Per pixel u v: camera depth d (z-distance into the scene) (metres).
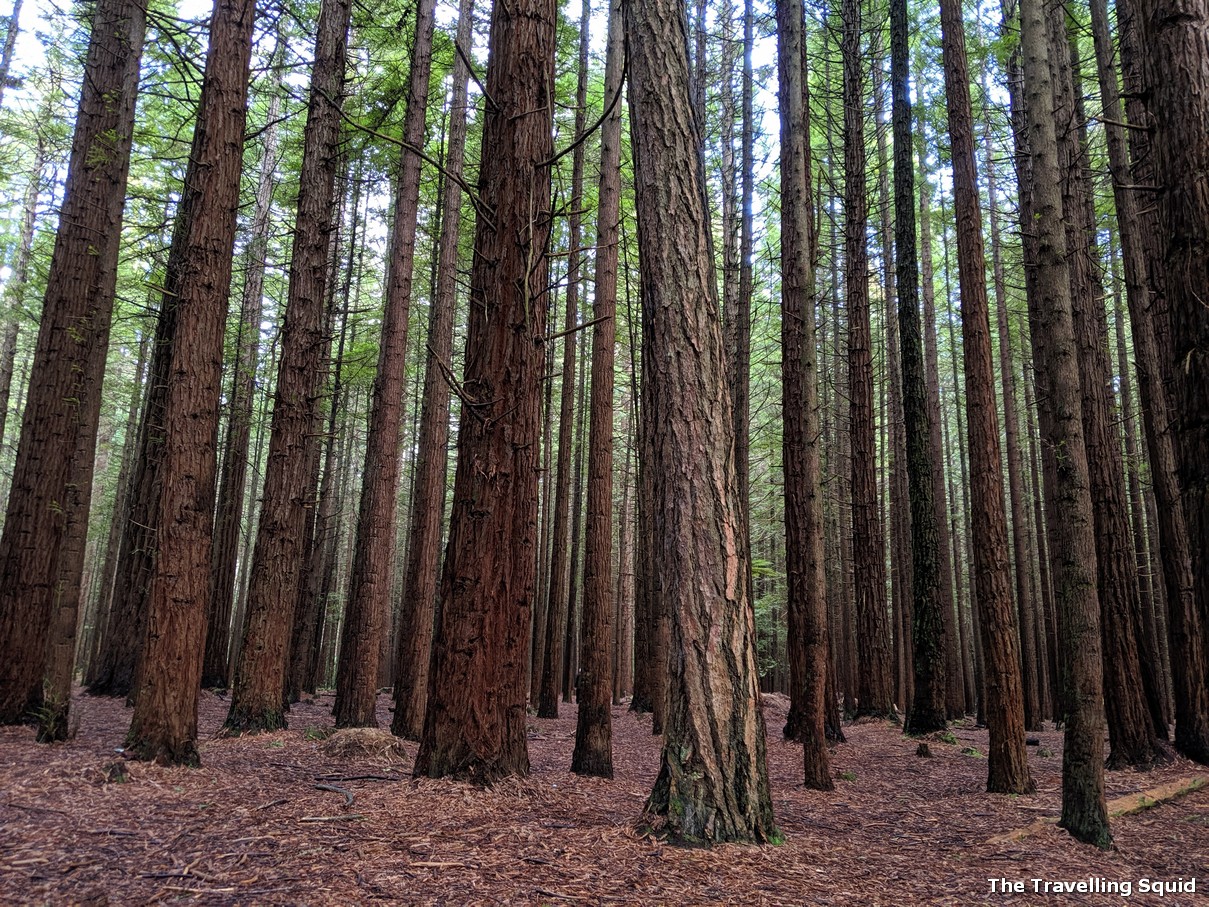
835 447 22.53
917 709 12.64
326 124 9.91
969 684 24.17
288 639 9.44
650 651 16.84
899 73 13.77
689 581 5.25
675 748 5.12
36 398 7.34
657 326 5.56
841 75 17.92
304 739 8.60
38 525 7.20
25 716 6.95
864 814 6.93
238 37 6.60
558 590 16.09
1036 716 16.31
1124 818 6.96
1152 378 9.98
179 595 6.01
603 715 8.17
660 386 5.52
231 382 18.78
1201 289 3.47
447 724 6.15
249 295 15.84
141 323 20.73
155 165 15.14
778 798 7.45
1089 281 10.35
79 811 4.57
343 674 11.68
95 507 32.62
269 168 16.20
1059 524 6.33
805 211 8.27
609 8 10.24
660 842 4.84
